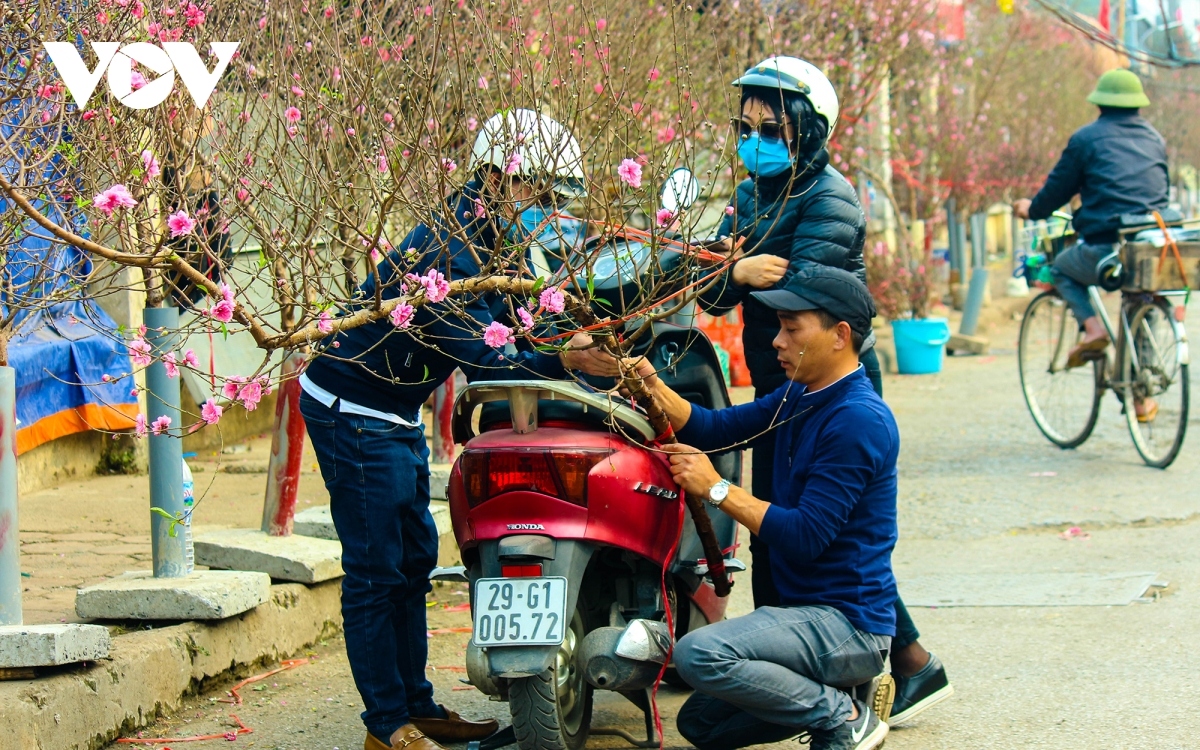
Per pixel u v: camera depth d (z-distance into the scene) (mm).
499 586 3627
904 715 4281
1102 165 8477
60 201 4082
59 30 3928
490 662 3592
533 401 3725
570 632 3873
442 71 4523
